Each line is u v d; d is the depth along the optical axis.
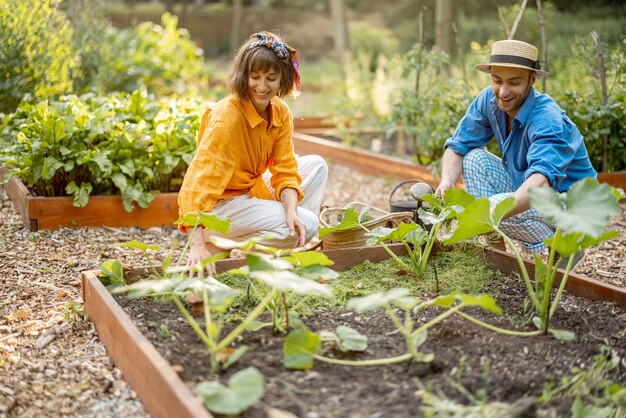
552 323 2.82
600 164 5.89
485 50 6.87
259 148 3.33
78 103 4.89
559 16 8.19
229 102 3.19
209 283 2.69
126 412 2.42
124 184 4.64
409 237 3.33
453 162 3.82
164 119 5.03
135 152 4.81
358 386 2.27
